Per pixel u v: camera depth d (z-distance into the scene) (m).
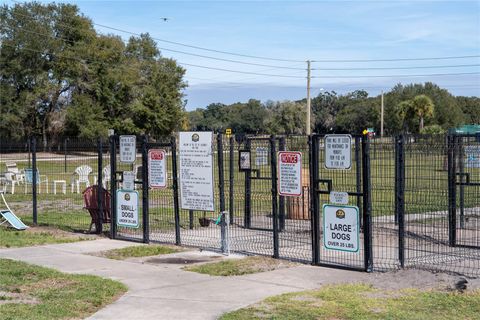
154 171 12.55
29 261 10.79
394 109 83.25
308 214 15.23
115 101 65.62
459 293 7.87
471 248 11.41
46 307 7.48
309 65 53.94
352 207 9.45
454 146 11.70
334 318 6.88
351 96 123.69
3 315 7.05
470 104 113.62
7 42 60.84
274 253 10.68
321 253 11.04
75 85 64.38
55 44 62.09
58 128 62.91
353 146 12.42
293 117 96.81
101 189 14.10
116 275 9.55
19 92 62.97
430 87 94.56
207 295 8.16
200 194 11.72
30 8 63.12
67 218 17.06
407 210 15.15
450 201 11.77
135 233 13.97
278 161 10.46
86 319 7.07
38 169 23.62
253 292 8.30
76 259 11.00
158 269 9.98
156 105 68.44
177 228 12.27
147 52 73.06
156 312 7.33
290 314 7.04
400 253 9.58
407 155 14.14
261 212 16.92
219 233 13.77
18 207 20.06
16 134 61.62
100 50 65.44
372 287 8.41
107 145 14.84
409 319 6.77
